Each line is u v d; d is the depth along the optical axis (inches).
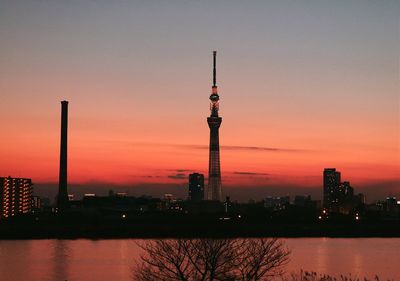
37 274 7450.8
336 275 7076.8
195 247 2084.2
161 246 2303.2
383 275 7293.3
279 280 3331.7
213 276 2009.1
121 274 7337.6
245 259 2068.2
